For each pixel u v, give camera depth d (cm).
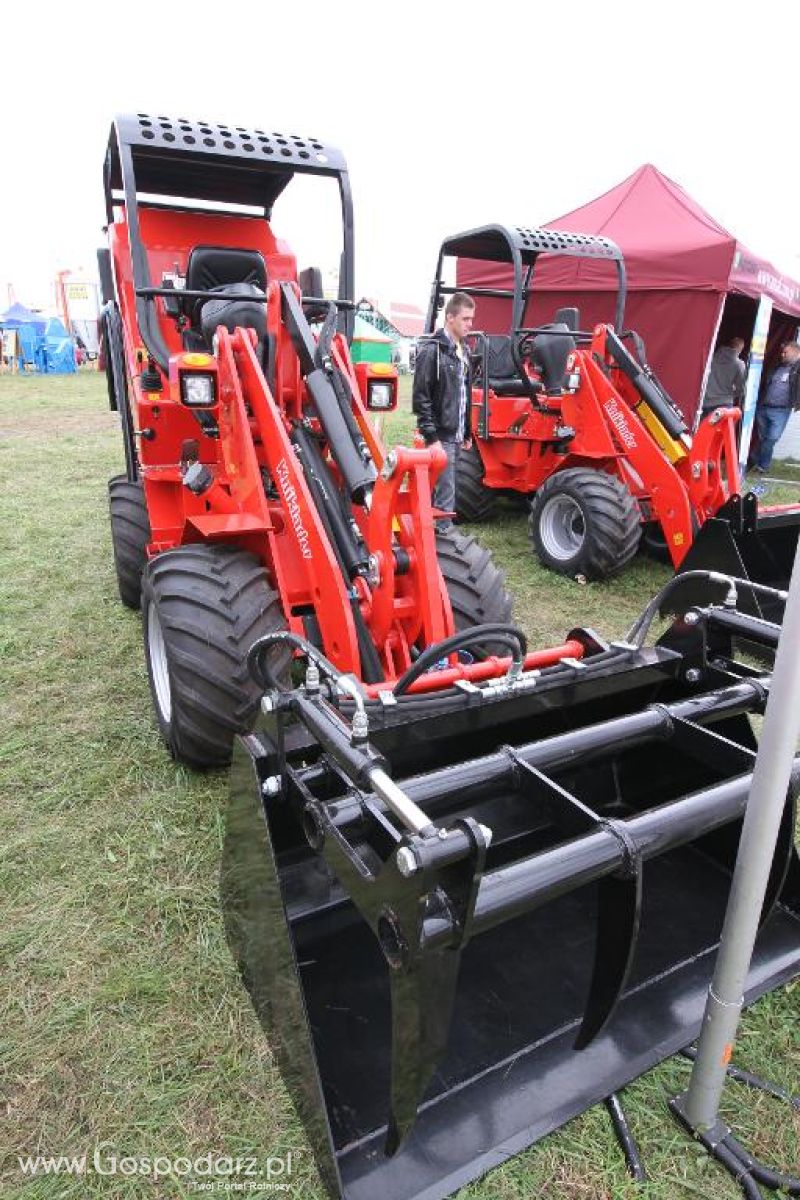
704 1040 157
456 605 293
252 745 181
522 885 133
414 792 160
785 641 128
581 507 528
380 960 190
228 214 395
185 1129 164
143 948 209
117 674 363
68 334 2644
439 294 630
